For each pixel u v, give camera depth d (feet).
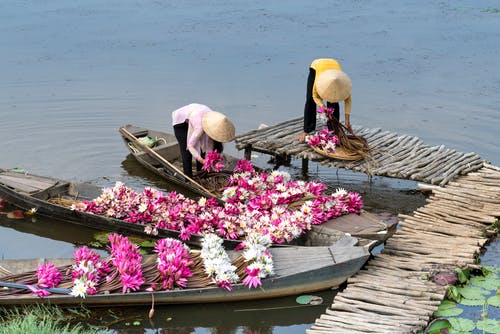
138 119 59.82
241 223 37.93
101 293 32.19
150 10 101.91
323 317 30.78
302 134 49.73
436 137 55.31
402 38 83.92
